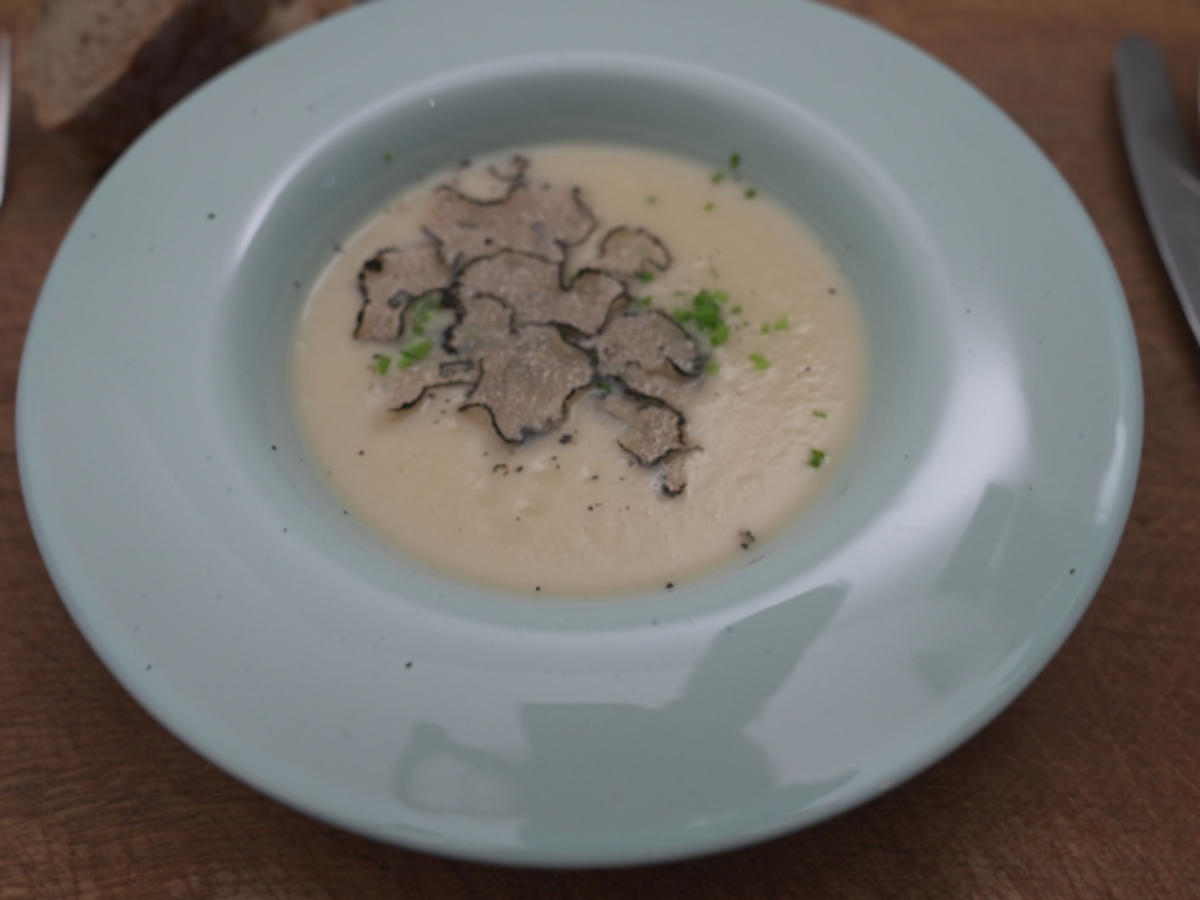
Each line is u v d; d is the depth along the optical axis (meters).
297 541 0.19
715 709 0.17
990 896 0.18
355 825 0.16
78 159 0.29
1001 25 0.32
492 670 0.17
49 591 0.22
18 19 0.32
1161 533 0.22
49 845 0.19
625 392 0.24
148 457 0.20
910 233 0.23
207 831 0.19
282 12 0.30
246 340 0.23
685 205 0.27
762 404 0.24
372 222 0.27
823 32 0.27
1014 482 0.19
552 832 0.16
